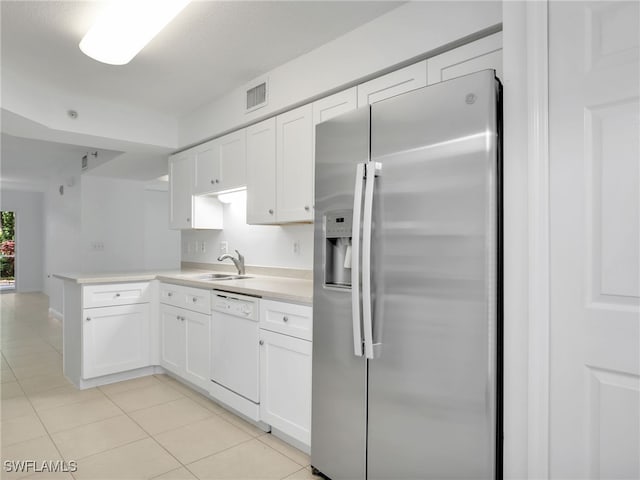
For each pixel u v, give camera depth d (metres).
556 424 1.27
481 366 1.32
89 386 3.12
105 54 2.19
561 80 1.27
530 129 1.31
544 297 1.28
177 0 1.80
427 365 1.45
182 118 3.73
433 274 1.43
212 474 1.96
